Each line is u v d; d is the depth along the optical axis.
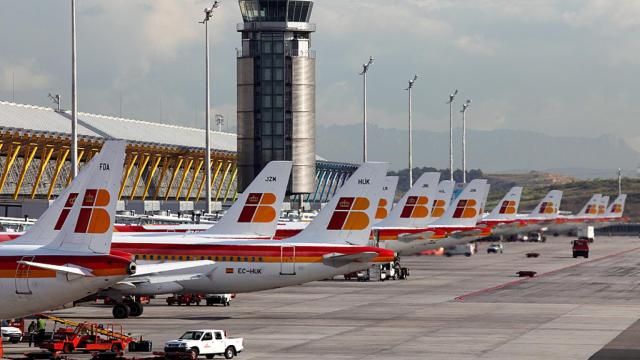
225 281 140.88
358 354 101.50
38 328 110.44
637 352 103.50
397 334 117.62
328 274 140.50
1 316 98.50
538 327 124.75
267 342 110.50
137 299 137.88
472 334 117.81
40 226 104.25
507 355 101.12
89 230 97.44
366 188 141.00
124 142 97.31
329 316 137.38
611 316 137.62
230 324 127.31
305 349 105.00
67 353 101.25
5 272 96.94
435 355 100.94
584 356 100.75
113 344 102.44
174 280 139.88
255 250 140.88
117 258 96.81
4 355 100.31
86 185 97.75
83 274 95.69
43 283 96.44
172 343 98.00
